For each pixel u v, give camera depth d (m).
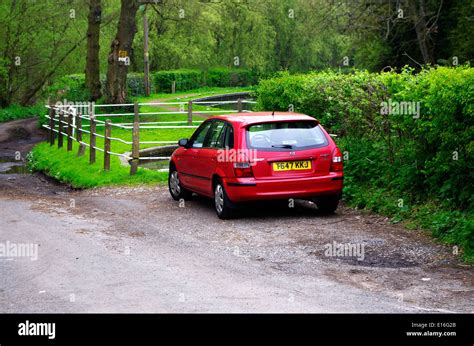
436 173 12.02
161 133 31.81
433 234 10.90
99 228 12.83
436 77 11.20
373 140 14.62
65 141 31.50
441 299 8.00
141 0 41.38
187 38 75.00
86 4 59.09
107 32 66.25
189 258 10.19
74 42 65.25
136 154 19.98
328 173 12.88
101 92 47.31
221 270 9.42
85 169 22.14
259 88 21.08
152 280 8.92
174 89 73.81
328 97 15.77
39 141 38.47
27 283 8.95
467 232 10.13
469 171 11.41
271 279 8.91
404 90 12.27
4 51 63.59
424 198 12.48
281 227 12.23
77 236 12.04
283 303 7.80
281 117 13.14
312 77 18.53
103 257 10.33
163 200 16.14
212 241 11.38
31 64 65.56
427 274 9.06
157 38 74.25
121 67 41.22
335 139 16.28
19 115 57.81
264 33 77.94
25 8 62.78
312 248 10.60
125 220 13.66
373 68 44.22
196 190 14.61
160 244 11.27
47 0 62.94
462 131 10.97
